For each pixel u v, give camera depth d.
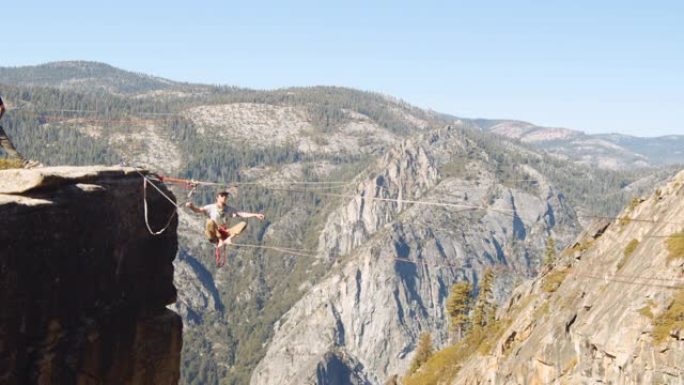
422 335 158.25
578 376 61.38
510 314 101.44
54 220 11.52
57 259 11.62
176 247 15.62
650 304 56.94
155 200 14.77
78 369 12.05
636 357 54.53
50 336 11.45
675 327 52.69
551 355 68.31
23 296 10.89
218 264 14.71
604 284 68.06
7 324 10.59
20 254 10.80
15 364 10.79
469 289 147.38
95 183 13.01
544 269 104.19
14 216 10.69
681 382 50.75
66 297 11.89
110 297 13.27
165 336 14.76
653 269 60.25
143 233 14.38
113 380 13.26
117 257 13.47
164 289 15.09
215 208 14.87
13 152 16.22
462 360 108.56
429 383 110.12
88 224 12.44
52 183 11.90
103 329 12.87
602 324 61.44
